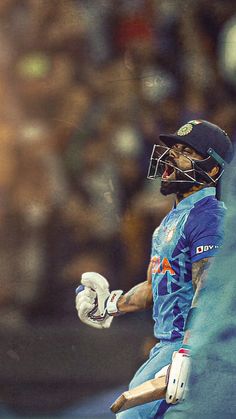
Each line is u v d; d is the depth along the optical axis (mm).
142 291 16078
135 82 28266
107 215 27406
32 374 24984
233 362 13891
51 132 27688
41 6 28344
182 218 14812
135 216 27469
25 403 23469
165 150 15586
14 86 27875
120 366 25344
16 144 27438
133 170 27656
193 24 28062
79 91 28141
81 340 25641
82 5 28359
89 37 28391
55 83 27938
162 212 27391
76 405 23203
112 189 27484
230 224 14391
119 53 28453
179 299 14773
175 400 13859
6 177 27297
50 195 27344
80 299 16562
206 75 27859
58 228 27328
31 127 27641
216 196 15141
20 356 25234
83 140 27734
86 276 16516
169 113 28141
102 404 23188
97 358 25344
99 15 28438
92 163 27562
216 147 15023
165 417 14391
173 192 15188
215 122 28016
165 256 14875
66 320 26859
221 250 14297
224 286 14125
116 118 28016
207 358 13945
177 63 28250
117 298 16344
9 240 27219
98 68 28344
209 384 13938
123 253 27438
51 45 28344
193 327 14086
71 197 27422
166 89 28172
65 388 24391
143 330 25969
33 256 27156
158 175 15336
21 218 27234
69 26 28344
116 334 25812
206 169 15008
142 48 28281
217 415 13930
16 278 27109
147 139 27953
